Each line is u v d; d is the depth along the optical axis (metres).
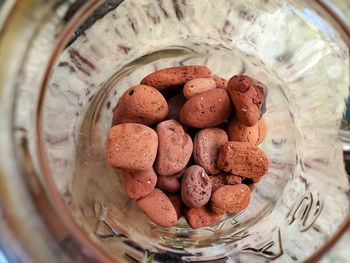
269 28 0.12
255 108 0.10
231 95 0.10
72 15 0.08
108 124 0.11
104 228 0.10
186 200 0.10
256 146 0.11
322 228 0.10
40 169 0.08
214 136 0.11
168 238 0.11
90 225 0.10
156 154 0.10
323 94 0.11
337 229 0.09
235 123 0.11
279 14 0.11
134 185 0.10
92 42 0.11
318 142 0.11
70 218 0.08
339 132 0.11
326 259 0.08
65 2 0.08
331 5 0.09
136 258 0.10
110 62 0.11
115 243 0.10
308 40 0.11
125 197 0.11
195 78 0.11
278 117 0.12
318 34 0.10
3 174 0.08
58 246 0.07
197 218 0.11
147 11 0.12
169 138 0.10
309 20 0.10
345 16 0.09
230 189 0.11
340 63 0.10
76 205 0.10
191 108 0.11
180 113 0.11
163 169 0.10
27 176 0.08
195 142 0.11
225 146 0.11
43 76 0.08
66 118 0.10
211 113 0.11
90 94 0.11
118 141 0.10
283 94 0.12
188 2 0.12
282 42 0.12
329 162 0.11
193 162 0.11
